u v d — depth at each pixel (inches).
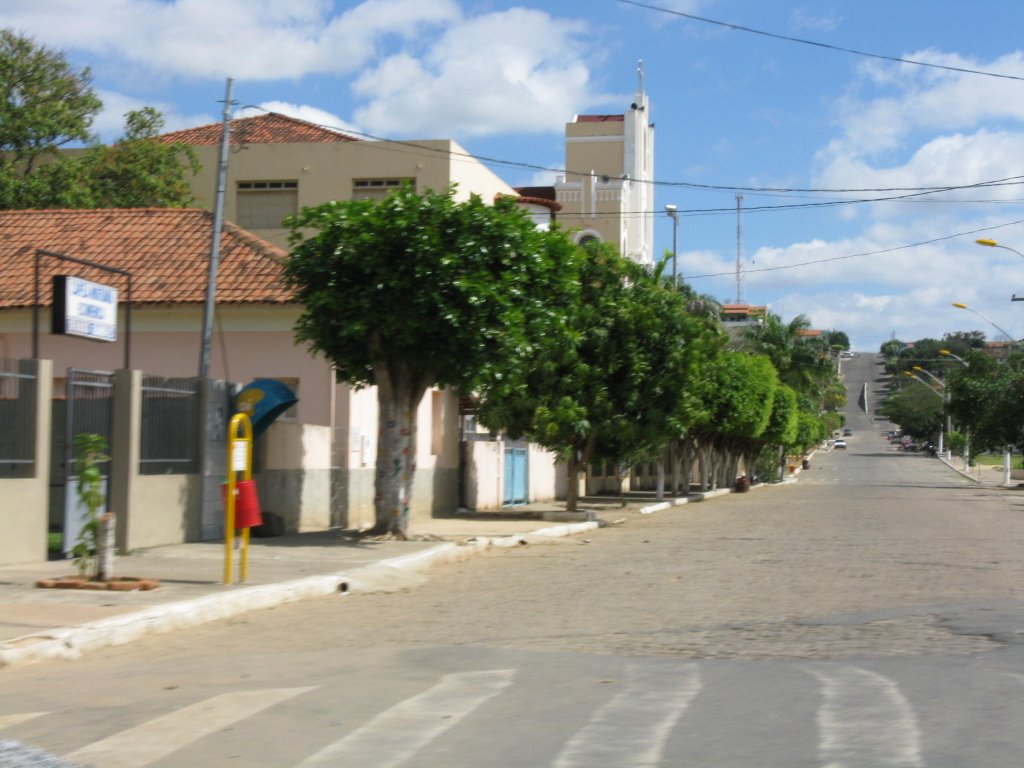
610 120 2554.1
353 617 468.1
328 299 709.9
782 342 2903.5
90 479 504.7
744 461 2568.9
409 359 746.2
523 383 992.9
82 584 489.4
